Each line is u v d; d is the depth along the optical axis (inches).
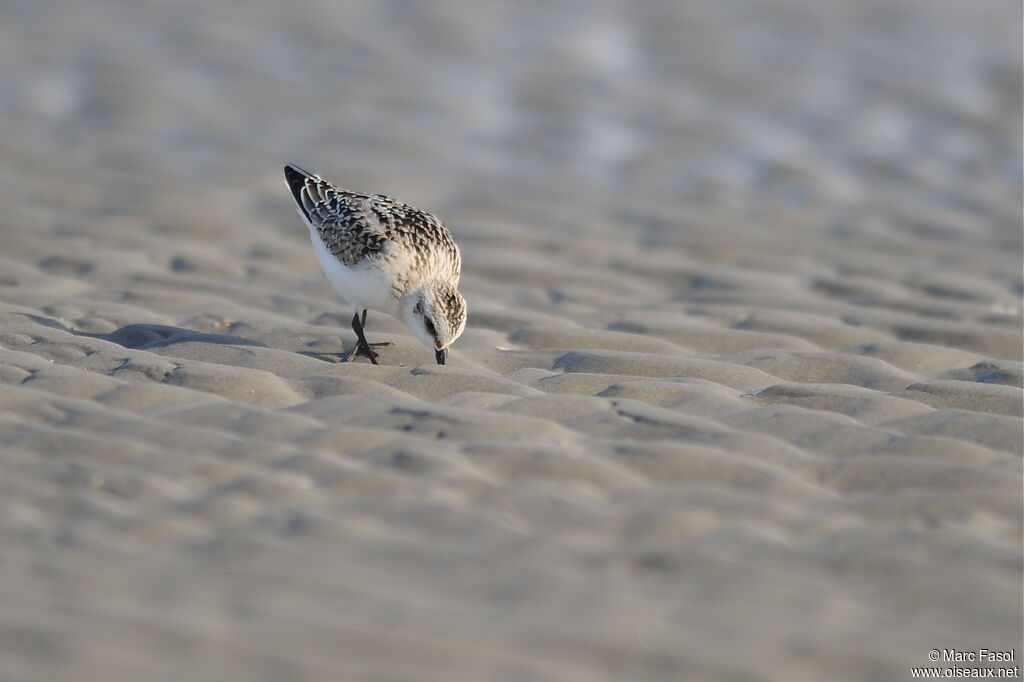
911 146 728.3
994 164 703.7
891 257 565.9
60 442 318.7
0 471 300.2
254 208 617.3
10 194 609.3
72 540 263.0
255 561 256.1
